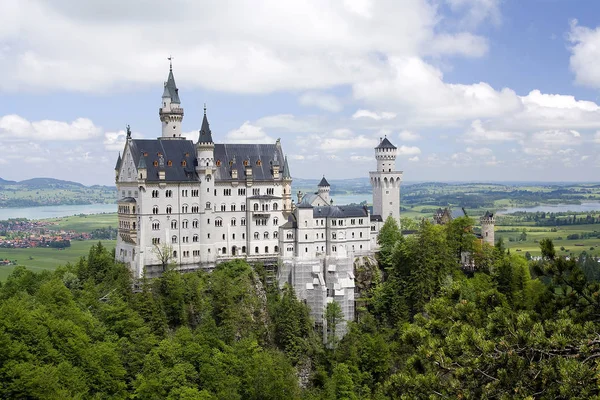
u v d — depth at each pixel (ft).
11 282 560.20
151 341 481.87
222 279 585.22
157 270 600.39
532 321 177.06
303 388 545.85
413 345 204.64
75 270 609.83
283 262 636.07
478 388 170.40
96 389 412.16
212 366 473.26
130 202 599.16
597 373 149.38
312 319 604.90
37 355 393.91
